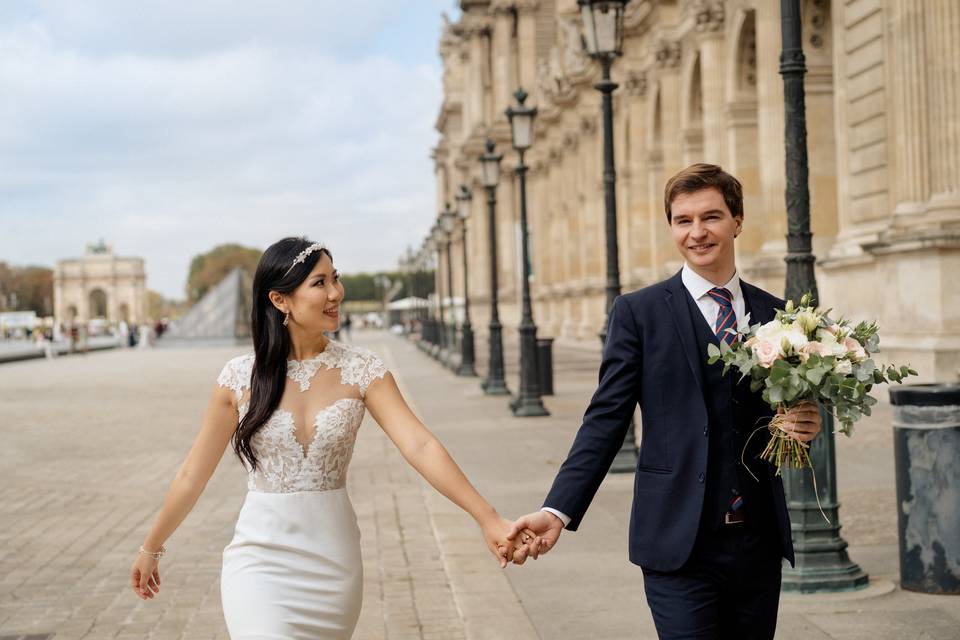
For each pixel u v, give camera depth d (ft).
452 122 308.60
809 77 72.84
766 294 12.84
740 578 12.01
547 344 71.77
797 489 22.58
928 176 53.47
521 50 212.84
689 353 12.10
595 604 22.12
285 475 12.15
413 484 39.09
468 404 69.82
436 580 24.86
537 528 12.19
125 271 623.36
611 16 40.50
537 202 196.95
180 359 175.32
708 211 12.24
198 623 22.07
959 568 21.76
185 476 12.75
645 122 118.52
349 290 615.57
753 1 78.28
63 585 25.48
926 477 21.90
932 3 52.31
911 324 52.29
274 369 12.30
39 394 94.48
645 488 12.17
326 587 12.06
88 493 39.42
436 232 144.36
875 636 19.38
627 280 125.29
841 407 11.60
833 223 73.20
